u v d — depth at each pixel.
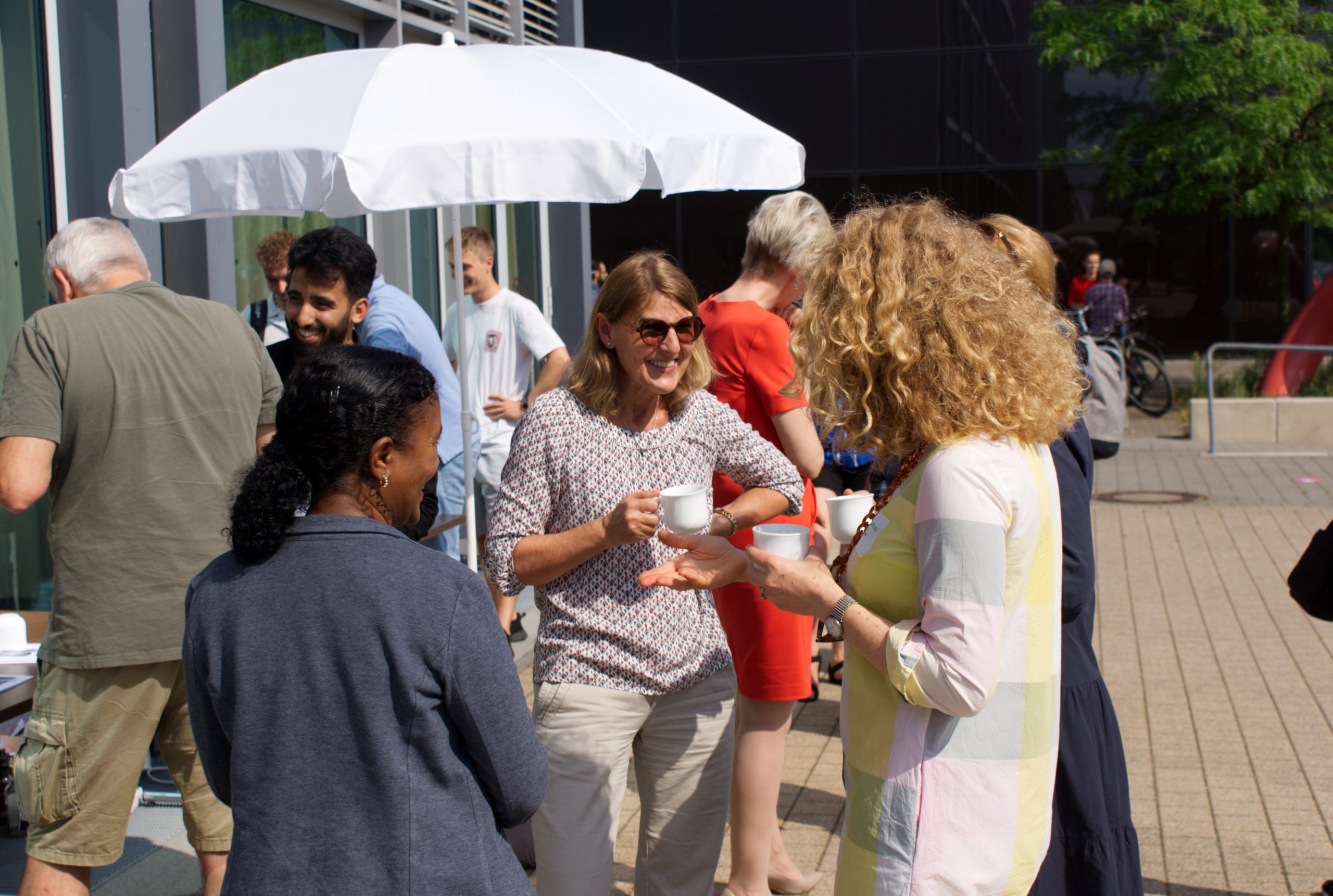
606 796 2.60
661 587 2.36
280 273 5.08
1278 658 5.81
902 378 1.88
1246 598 6.93
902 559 1.92
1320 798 4.20
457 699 1.71
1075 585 2.35
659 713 2.67
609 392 2.68
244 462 2.99
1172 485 10.63
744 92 19.73
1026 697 1.89
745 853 3.26
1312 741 4.73
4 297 4.72
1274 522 9.02
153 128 4.61
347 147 3.16
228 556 1.82
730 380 3.35
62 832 2.85
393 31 6.46
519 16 7.75
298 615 1.70
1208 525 8.96
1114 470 11.48
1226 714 5.06
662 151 3.38
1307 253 18.81
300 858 1.67
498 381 6.06
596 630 2.60
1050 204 19.16
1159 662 5.78
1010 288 1.91
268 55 5.77
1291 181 14.02
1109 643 6.11
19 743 3.99
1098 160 15.85
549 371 6.07
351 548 1.72
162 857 3.87
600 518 2.55
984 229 2.41
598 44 19.94
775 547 2.28
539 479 2.64
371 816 1.68
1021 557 1.85
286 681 1.69
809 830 4.03
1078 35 14.21
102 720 2.83
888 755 1.90
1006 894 1.89
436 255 7.59
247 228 5.95
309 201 3.21
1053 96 18.84
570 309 8.73
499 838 1.80
